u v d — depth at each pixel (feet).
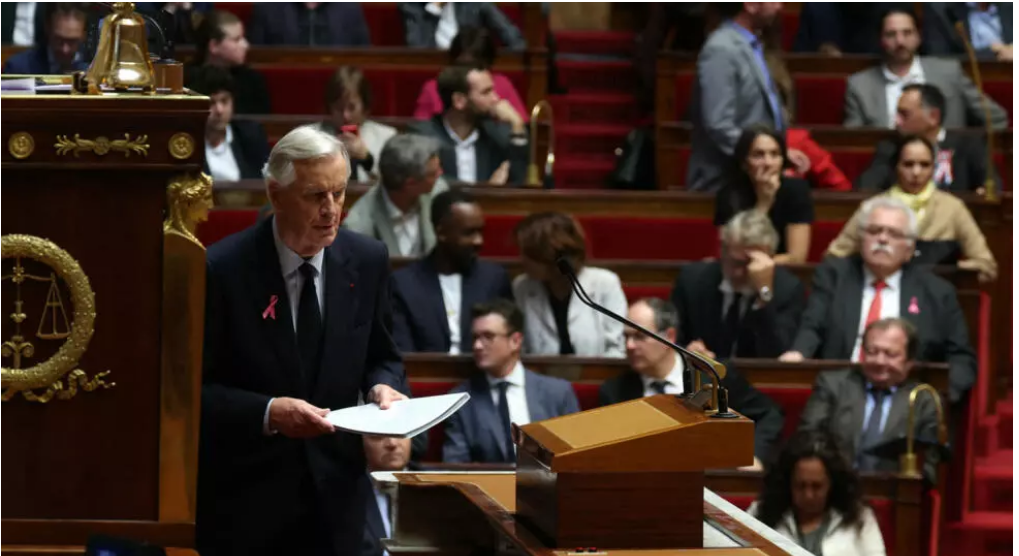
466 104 79.92
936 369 59.41
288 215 32.19
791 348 63.05
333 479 34.60
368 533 37.09
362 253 34.65
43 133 27.73
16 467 28.73
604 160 102.37
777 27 91.56
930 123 79.56
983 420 70.03
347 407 34.12
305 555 34.65
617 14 113.50
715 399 25.90
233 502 34.06
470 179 80.28
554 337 62.85
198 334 28.73
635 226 74.69
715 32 77.25
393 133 78.18
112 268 28.48
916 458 57.62
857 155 83.35
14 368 28.43
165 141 28.19
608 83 107.55
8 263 28.22
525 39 100.22
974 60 87.56
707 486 55.52
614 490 25.18
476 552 28.02
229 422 32.30
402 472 29.84
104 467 28.89
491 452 55.31
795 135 80.84
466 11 98.94
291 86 91.91
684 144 86.58
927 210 71.41
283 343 33.40
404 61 92.38
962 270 66.85
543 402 56.13
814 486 52.85
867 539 53.06
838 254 68.39
